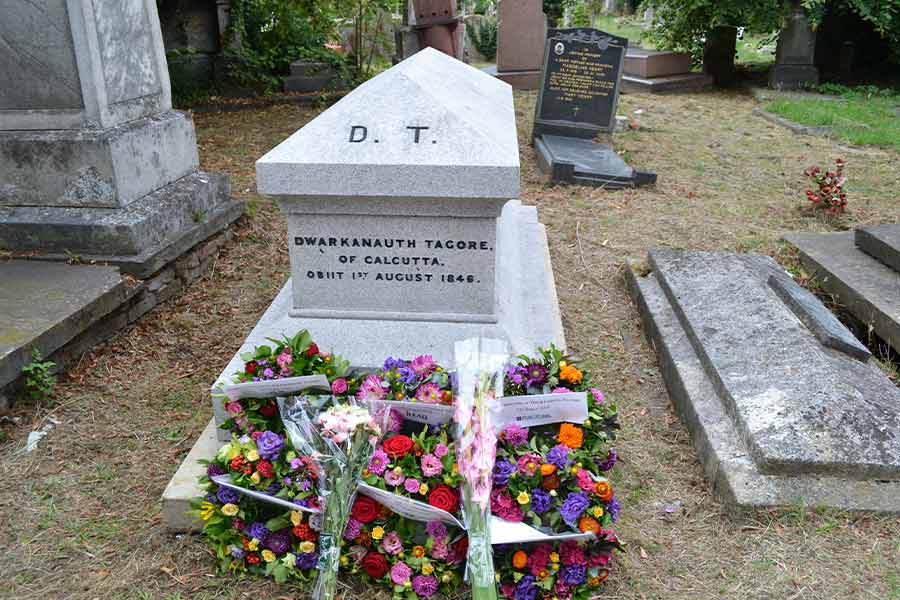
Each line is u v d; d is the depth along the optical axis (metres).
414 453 2.58
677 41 12.19
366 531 2.52
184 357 4.08
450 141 2.96
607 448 3.29
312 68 10.20
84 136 4.39
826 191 6.14
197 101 9.47
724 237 5.70
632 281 4.85
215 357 4.09
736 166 7.54
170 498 2.76
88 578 2.61
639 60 11.90
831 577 2.58
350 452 2.49
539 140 7.97
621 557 2.70
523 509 2.46
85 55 4.29
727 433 3.18
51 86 4.39
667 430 3.50
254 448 2.58
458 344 2.71
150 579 2.60
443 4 10.55
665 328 4.11
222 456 2.59
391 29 11.88
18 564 2.67
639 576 2.62
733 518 2.84
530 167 7.46
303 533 2.49
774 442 2.97
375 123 3.03
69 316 3.70
